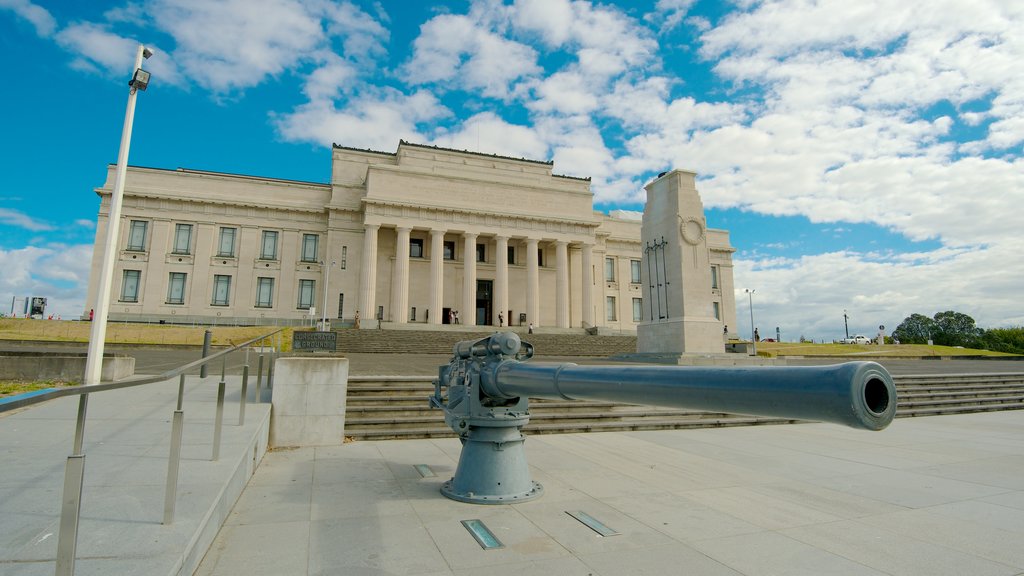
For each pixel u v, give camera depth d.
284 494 6.04
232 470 5.41
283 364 9.13
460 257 49.25
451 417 6.21
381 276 46.50
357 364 19.55
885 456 8.77
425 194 45.44
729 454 8.80
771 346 44.97
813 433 11.12
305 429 9.07
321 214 47.12
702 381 3.47
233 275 44.41
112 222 12.28
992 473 7.60
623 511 5.66
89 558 3.23
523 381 5.25
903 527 5.29
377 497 5.99
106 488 4.71
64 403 9.48
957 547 4.78
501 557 4.39
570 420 11.02
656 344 24.34
